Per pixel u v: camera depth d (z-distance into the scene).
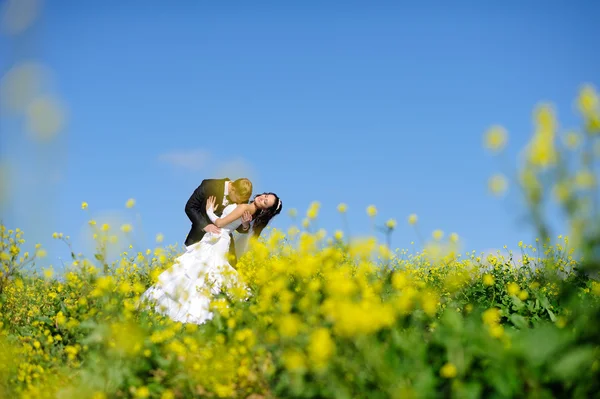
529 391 2.68
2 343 4.55
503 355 2.68
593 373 2.63
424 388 2.60
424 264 7.43
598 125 2.39
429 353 3.05
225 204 6.29
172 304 5.64
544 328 2.81
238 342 3.67
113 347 3.56
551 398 2.55
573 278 5.16
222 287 4.93
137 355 3.61
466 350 2.79
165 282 5.78
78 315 4.41
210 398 3.40
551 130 2.48
